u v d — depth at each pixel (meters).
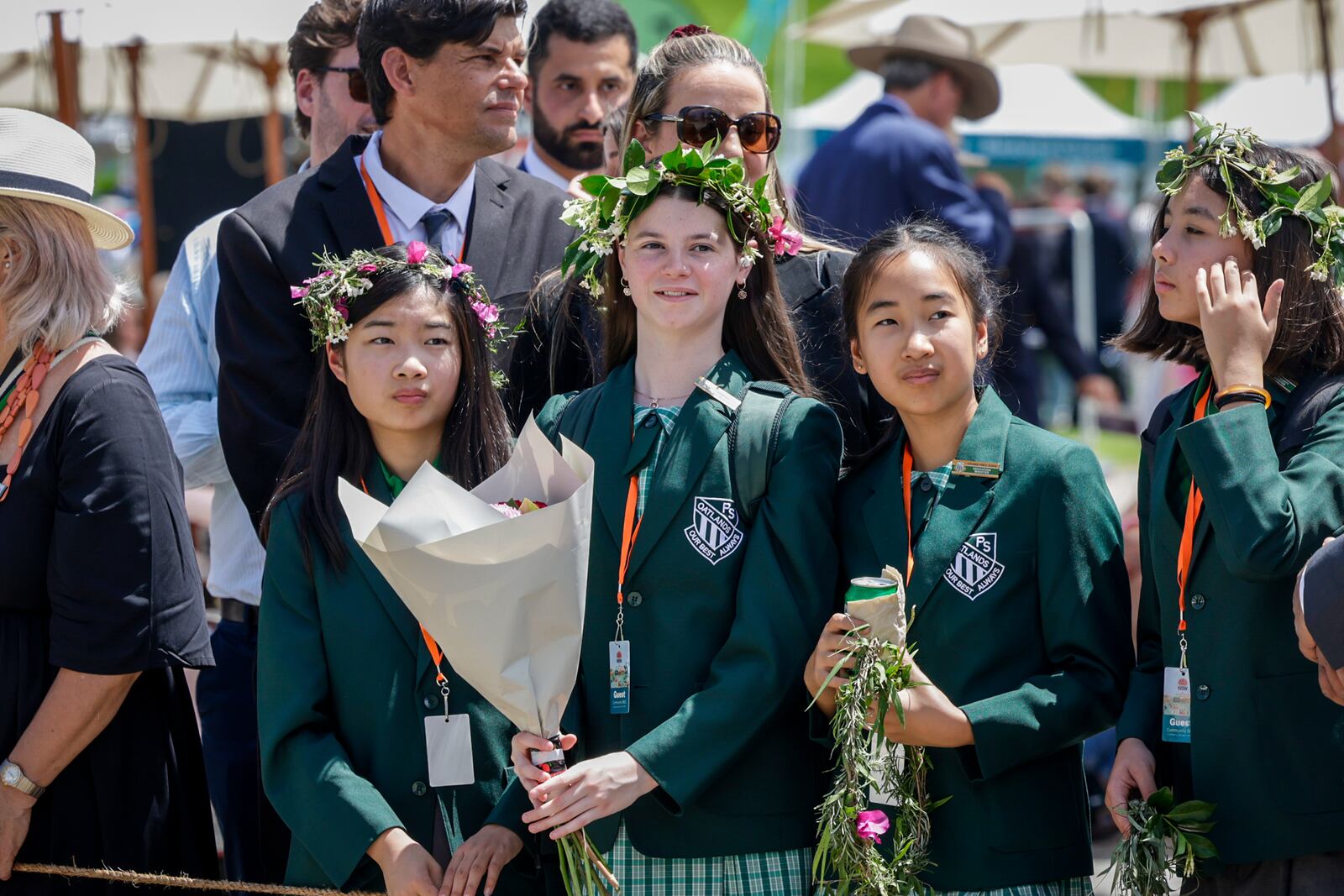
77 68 11.12
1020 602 5.46
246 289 6.91
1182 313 5.54
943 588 5.45
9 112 6.39
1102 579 5.49
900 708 5.08
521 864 5.62
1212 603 5.30
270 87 13.24
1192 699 5.32
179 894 6.36
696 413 5.60
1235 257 5.46
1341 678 4.89
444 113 6.96
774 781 5.43
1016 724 5.24
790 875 5.39
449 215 7.20
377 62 7.04
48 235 6.30
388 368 5.89
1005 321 7.07
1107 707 5.43
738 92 6.62
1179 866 5.15
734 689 5.25
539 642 5.15
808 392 5.99
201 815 6.56
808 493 5.50
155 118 13.83
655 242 5.66
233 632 7.54
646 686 5.45
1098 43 12.66
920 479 5.64
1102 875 5.30
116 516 6.05
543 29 9.33
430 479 5.09
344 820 5.41
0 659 6.15
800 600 5.41
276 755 5.62
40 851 6.15
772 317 5.94
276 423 6.78
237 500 7.58
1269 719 5.17
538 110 9.42
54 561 6.06
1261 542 5.00
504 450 6.12
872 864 5.08
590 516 5.20
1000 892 5.31
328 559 5.80
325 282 6.00
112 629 6.01
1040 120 13.55
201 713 7.62
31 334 6.25
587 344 6.68
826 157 11.90
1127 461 13.80
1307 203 5.43
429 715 5.65
